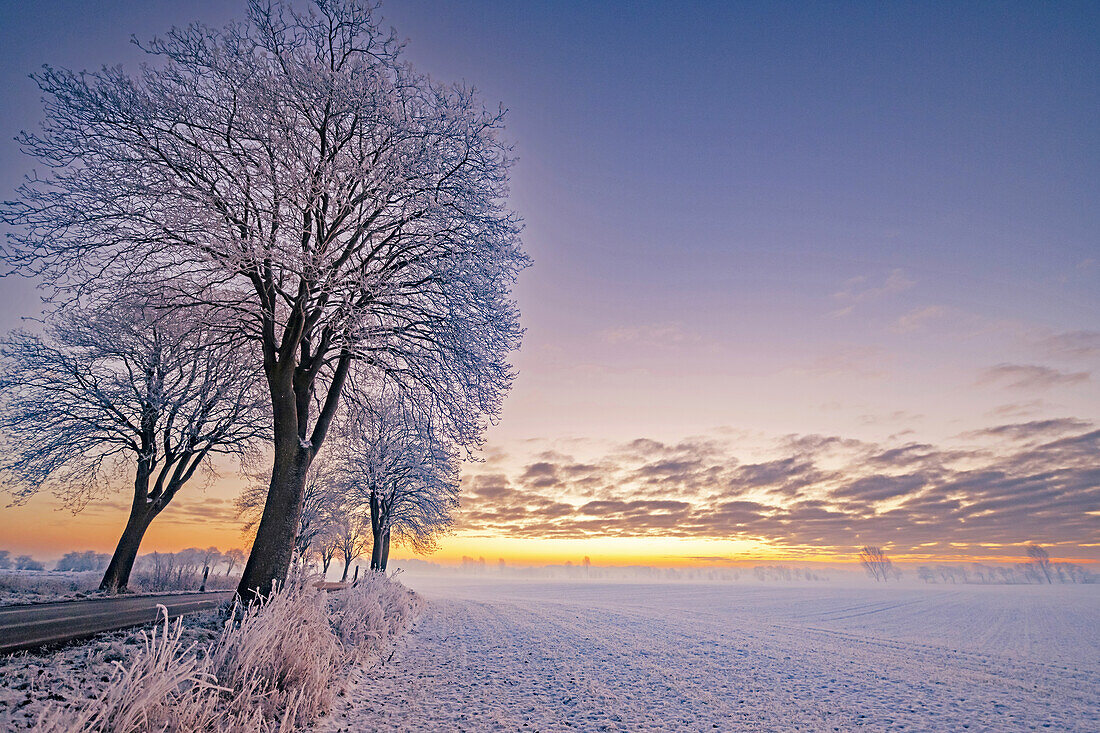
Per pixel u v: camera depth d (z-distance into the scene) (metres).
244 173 9.53
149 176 9.50
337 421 14.40
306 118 10.27
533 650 11.66
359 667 8.22
